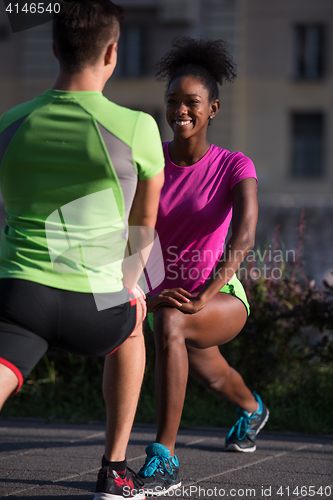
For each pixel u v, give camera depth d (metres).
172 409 4.65
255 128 39.81
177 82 5.15
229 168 5.16
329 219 19.84
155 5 37.22
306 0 39.12
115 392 4.10
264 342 7.80
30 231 3.49
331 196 39.78
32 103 3.61
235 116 35.38
